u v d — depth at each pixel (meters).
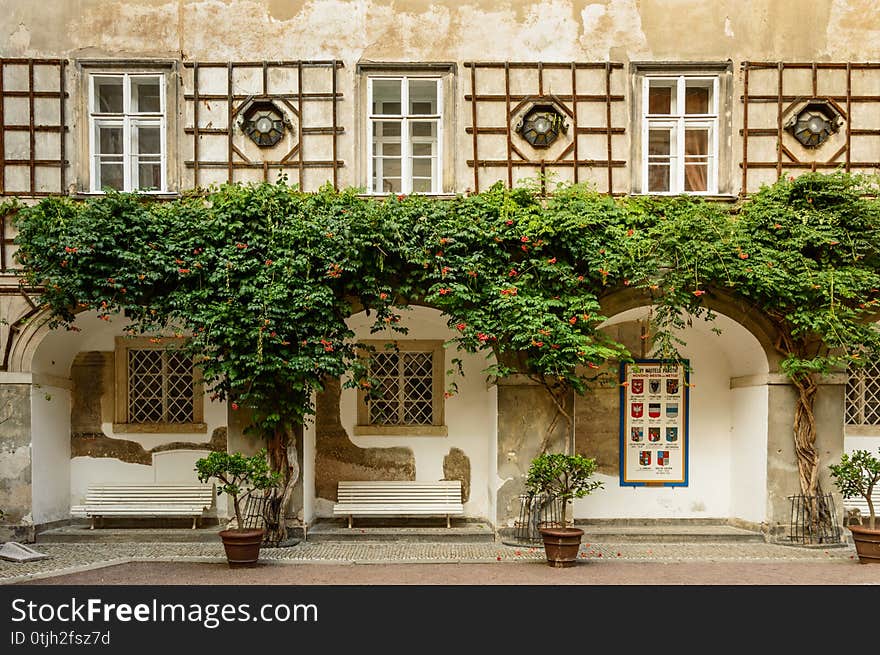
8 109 11.18
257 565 9.27
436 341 11.84
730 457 11.85
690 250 9.94
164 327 10.45
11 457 10.70
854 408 11.81
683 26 11.40
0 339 10.76
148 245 10.06
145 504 11.48
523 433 10.66
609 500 11.74
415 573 8.78
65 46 11.27
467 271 9.91
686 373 11.84
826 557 9.84
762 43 11.38
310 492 11.23
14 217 10.55
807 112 11.35
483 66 11.32
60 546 10.55
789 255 10.08
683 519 11.78
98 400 11.84
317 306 9.84
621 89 11.33
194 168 11.23
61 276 9.99
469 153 11.27
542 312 9.88
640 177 11.27
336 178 11.23
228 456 9.08
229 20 11.34
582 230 10.13
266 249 10.07
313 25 11.36
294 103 11.31
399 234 10.01
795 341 10.65
